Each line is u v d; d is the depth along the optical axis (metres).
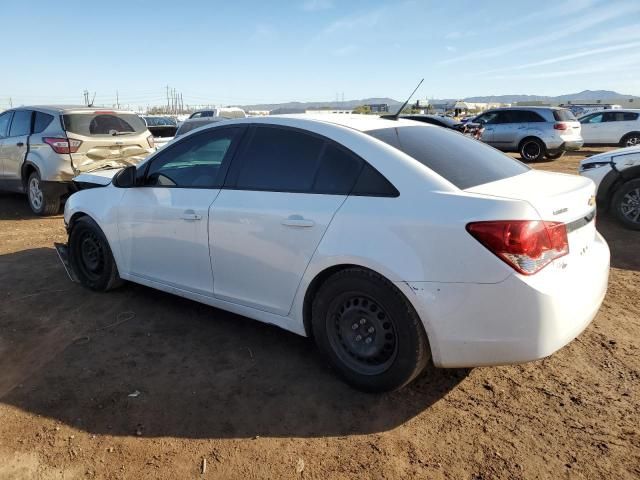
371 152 3.05
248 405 3.05
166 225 3.97
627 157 7.12
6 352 3.69
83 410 3.00
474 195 2.72
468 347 2.71
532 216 2.58
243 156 3.62
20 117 8.84
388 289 2.86
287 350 3.72
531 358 2.62
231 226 3.53
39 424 2.88
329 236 3.04
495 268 2.57
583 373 3.35
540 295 2.55
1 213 8.84
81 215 4.81
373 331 3.03
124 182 4.26
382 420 2.91
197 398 3.12
